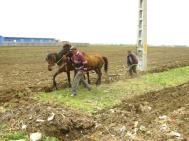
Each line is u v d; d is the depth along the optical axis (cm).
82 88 1897
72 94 1712
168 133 1191
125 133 1195
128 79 2258
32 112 1331
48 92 1834
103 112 1446
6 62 3619
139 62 2717
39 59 4053
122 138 1150
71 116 1312
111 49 6425
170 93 1864
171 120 1330
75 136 1209
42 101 1573
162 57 4588
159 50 6856
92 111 1450
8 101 1627
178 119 1351
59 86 1975
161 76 2395
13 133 1179
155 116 1393
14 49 5750
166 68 2983
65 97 1684
